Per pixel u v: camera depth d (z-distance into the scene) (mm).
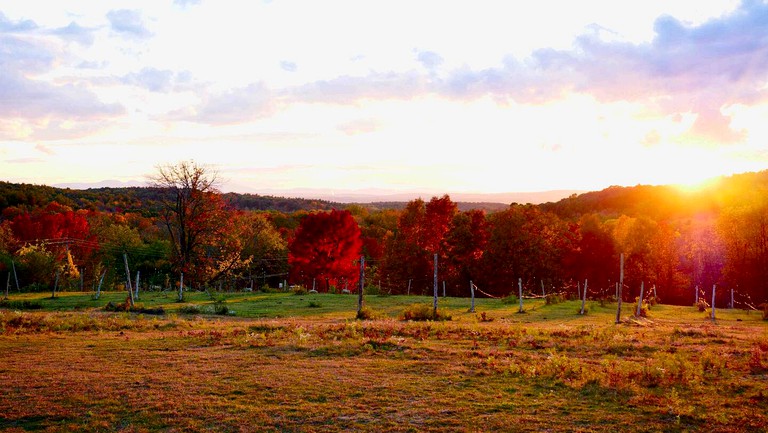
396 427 9172
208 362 14586
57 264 58312
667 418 9617
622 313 35750
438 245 75688
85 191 142750
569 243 67938
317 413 9945
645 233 69125
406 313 29609
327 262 65000
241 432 8945
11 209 92188
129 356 15461
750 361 14383
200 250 60281
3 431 8867
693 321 31797
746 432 8844
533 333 20766
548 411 10086
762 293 60625
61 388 11500
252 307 37125
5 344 17594
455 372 13430
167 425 9273
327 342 17859
